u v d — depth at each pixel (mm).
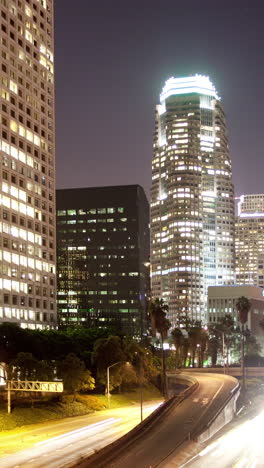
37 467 68562
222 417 113312
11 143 182000
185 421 100375
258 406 154625
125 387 170250
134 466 65812
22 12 192375
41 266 194750
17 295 179500
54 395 133875
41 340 154000
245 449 82375
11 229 179250
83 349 168750
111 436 93312
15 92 185750
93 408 135125
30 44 196000
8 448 82938
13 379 127625
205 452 80375
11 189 180625
